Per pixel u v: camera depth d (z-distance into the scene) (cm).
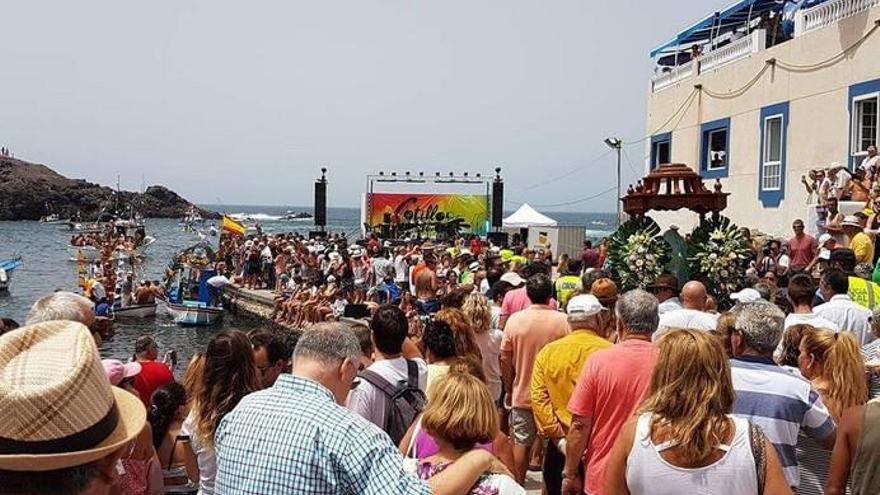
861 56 1638
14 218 13275
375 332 515
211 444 458
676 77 2484
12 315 3538
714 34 2605
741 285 983
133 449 467
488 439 396
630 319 499
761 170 1997
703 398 337
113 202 13938
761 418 417
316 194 3809
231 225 4528
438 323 588
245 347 473
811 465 447
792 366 538
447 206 3947
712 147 2273
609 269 1039
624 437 352
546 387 579
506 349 685
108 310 2908
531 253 1909
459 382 399
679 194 1020
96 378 214
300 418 324
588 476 489
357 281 2556
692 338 349
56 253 7362
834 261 877
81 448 208
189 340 2811
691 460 332
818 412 428
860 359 471
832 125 1723
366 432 322
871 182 1427
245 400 344
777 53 1933
